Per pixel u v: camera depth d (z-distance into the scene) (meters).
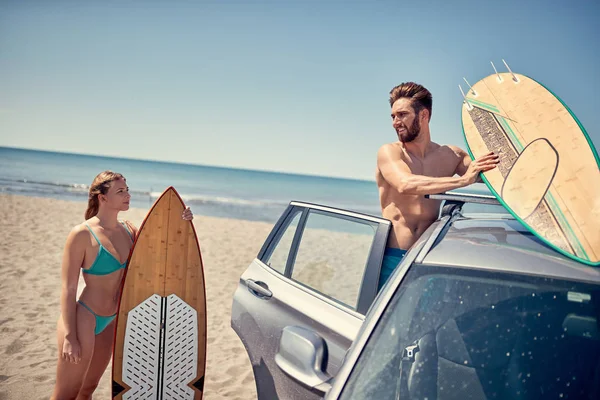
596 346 1.69
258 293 3.09
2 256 9.30
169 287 3.38
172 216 3.42
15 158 75.75
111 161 88.38
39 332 5.60
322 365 1.96
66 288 3.01
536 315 1.76
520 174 2.31
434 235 2.14
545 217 2.09
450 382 1.69
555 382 1.65
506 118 2.56
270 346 2.85
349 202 51.50
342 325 2.53
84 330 3.05
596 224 2.00
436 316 1.81
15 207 17.70
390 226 2.65
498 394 1.66
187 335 3.42
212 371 4.86
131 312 3.27
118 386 3.24
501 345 1.74
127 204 3.27
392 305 1.85
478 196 2.38
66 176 49.38
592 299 1.76
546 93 2.58
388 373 1.70
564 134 2.37
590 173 2.18
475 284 1.85
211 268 9.66
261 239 14.49
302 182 82.25
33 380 4.39
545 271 1.85
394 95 3.04
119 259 3.23
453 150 3.23
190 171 84.00
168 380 3.36
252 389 4.51
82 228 3.09
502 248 2.00
